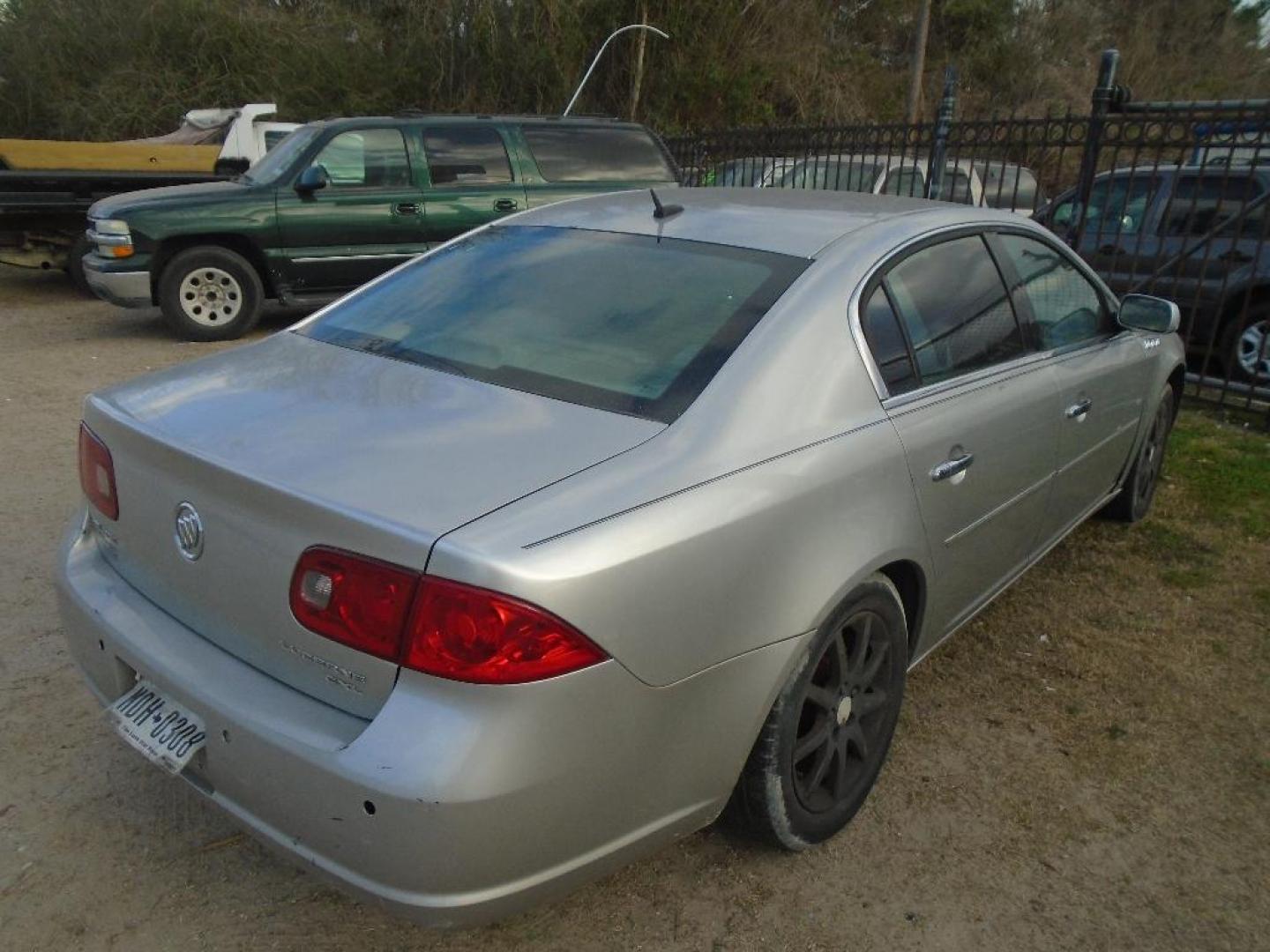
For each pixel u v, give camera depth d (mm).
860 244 2781
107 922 2322
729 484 2123
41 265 10711
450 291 2920
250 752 1929
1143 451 4594
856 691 2590
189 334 8547
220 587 2066
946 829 2729
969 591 3156
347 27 20281
